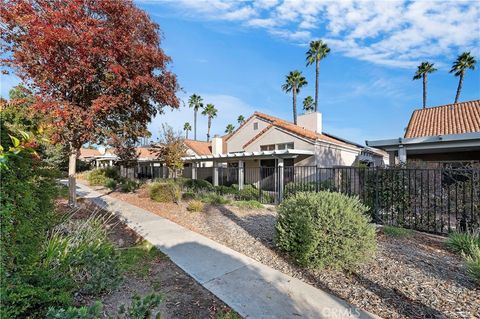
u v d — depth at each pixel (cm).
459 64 2558
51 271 260
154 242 525
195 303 300
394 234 581
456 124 1173
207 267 406
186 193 1177
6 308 193
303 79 3189
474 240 464
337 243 387
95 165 3278
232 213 845
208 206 951
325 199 434
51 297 228
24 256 231
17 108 516
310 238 396
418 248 495
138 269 391
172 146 1628
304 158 1505
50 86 622
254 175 1761
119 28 635
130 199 1087
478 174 575
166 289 333
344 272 388
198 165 2273
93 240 397
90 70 598
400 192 686
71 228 441
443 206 635
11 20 558
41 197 276
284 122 1836
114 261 339
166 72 754
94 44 607
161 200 1022
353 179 835
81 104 670
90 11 629
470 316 276
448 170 609
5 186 204
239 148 2064
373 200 730
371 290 333
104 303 289
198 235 581
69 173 777
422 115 1425
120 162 978
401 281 356
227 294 322
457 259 436
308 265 397
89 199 1042
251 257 452
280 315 279
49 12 565
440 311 285
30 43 568
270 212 878
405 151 1080
